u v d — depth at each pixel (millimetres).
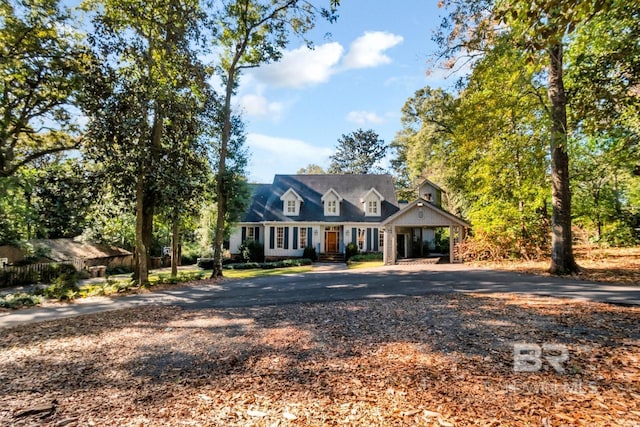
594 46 10617
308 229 29016
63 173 15398
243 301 9289
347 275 15164
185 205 15820
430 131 28609
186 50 14711
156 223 20672
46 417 3229
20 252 24672
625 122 11266
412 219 20875
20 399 3629
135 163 13477
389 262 21266
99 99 13297
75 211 15938
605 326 5199
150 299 10594
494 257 18344
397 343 4906
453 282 11008
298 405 3279
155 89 13758
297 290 10938
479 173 18484
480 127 15523
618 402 3021
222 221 17688
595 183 20734
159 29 14008
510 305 6922
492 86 14758
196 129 15969
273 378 3932
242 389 3691
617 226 20297
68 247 27375
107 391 3791
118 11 13453
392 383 3635
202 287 13203
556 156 11984
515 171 17906
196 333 6055
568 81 12086
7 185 15703
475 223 18891
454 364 4055
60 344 5730
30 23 14406
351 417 3006
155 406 3398
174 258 17922
